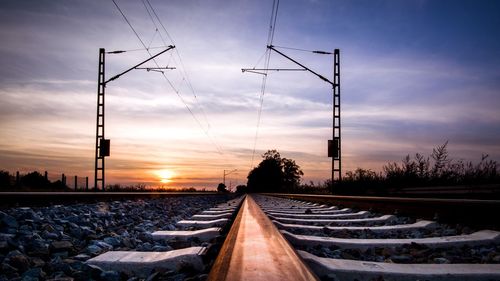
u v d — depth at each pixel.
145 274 3.10
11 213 5.82
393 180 16.06
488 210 4.96
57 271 2.95
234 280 2.11
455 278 2.72
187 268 3.08
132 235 5.23
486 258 3.51
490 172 11.95
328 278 2.67
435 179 14.06
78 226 5.51
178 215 9.95
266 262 2.51
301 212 9.98
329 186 25.38
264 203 17.47
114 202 11.09
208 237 4.98
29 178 26.38
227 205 15.94
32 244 3.84
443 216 5.97
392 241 4.29
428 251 3.89
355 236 5.23
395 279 2.74
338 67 21.34
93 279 2.88
